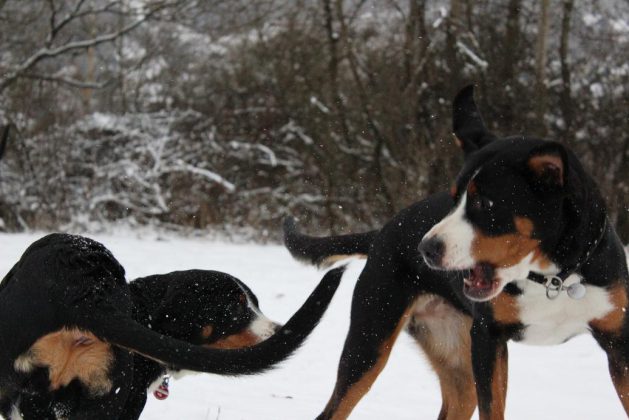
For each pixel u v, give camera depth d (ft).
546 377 10.07
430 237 6.66
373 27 27.04
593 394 9.46
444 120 24.94
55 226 24.22
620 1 26.45
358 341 7.80
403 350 11.03
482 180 6.57
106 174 25.14
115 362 6.68
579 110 24.27
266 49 27.58
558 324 6.98
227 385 9.37
